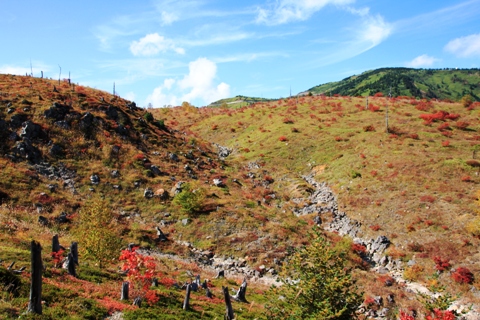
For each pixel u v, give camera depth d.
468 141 65.19
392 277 36.44
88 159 52.12
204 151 76.56
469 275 33.41
